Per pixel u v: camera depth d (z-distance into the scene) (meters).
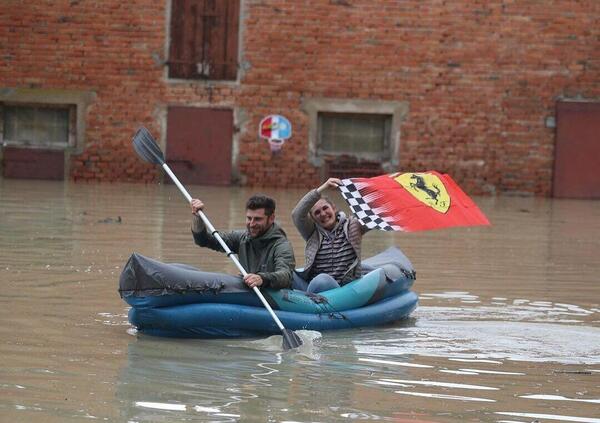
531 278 33.50
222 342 23.80
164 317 23.66
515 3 63.59
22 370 20.67
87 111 64.44
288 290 25.09
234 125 64.38
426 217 27.20
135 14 64.00
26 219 43.25
